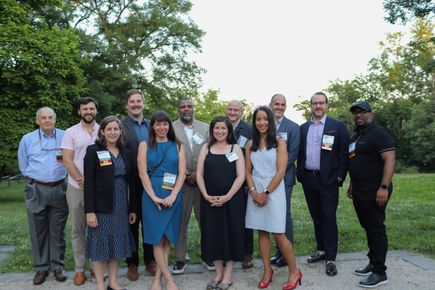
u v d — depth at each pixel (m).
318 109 4.64
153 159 4.06
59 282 4.29
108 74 19.92
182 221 4.57
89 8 21.44
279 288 4.01
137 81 21.36
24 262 4.93
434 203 8.62
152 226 3.95
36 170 4.25
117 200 3.88
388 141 3.96
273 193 3.98
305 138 4.75
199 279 4.34
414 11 9.58
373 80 40.72
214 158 4.11
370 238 4.09
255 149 4.15
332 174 4.54
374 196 4.03
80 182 4.15
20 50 12.67
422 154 29.08
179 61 22.78
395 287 3.94
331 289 3.94
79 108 4.30
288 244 3.98
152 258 4.50
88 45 18.95
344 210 8.20
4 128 12.53
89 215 3.75
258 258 5.07
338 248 5.30
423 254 4.99
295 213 8.14
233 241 3.99
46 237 4.33
